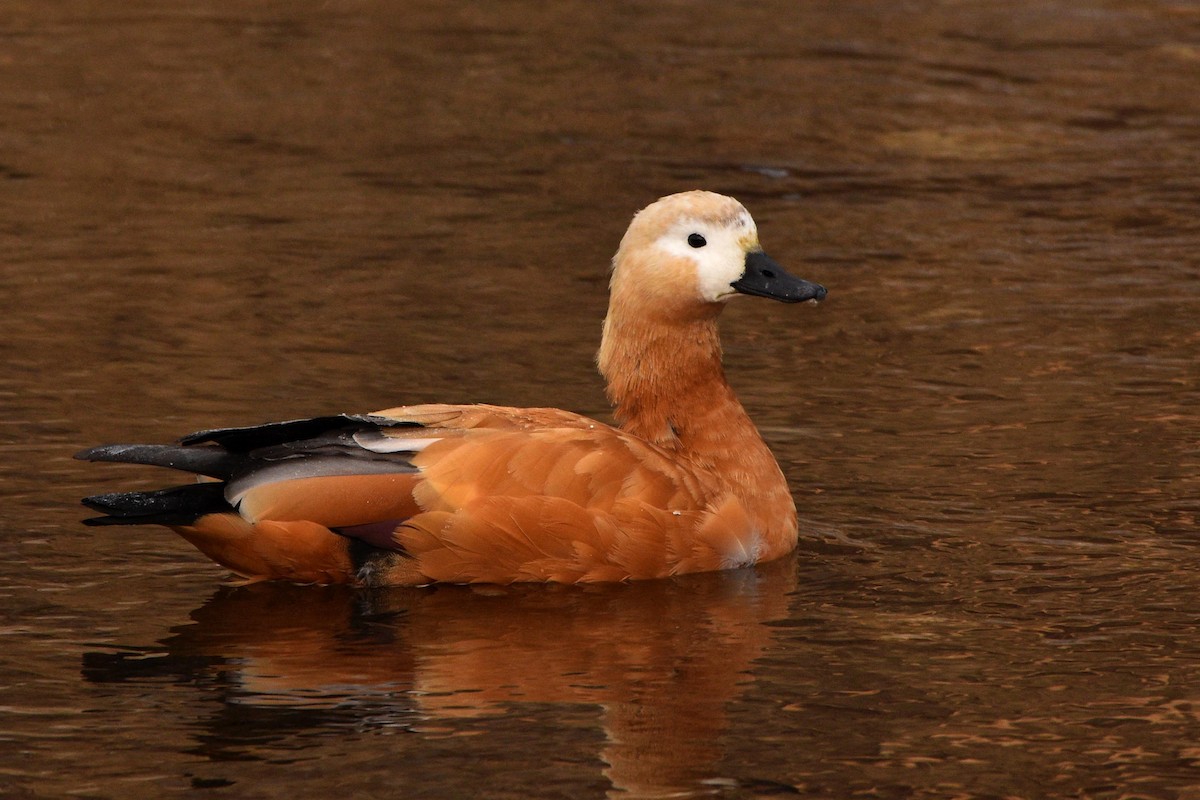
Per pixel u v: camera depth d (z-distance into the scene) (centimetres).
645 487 1105
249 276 1744
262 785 827
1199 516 1193
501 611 1054
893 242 1923
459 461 1073
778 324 1664
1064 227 1983
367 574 1078
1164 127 2427
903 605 1061
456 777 837
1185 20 3048
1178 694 932
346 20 2944
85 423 1332
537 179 2134
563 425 1119
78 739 873
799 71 2700
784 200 2078
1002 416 1403
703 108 2488
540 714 909
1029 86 2631
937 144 2336
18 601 1046
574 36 2895
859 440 1351
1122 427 1374
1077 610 1046
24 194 2005
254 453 1061
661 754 862
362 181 2105
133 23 2862
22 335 1545
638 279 1184
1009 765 856
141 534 1159
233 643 996
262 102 2445
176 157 2178
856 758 862
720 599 1076
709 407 1188
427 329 1596
